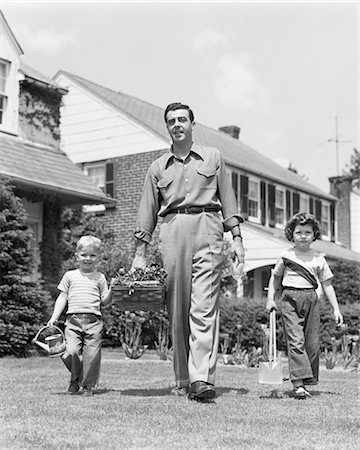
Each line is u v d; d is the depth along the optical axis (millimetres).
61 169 17031
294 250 6719
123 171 24000
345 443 4301
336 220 33781
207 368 6000
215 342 6117
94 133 24797
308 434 4578
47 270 16562
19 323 13727
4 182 14273
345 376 9773
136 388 7195
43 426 4770
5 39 16781
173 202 6305
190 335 6133
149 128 23703
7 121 16625
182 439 4352
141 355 13227
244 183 26438
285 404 5957
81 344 6766
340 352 15359
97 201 17266
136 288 6219
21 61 17703
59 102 17969
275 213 28531
